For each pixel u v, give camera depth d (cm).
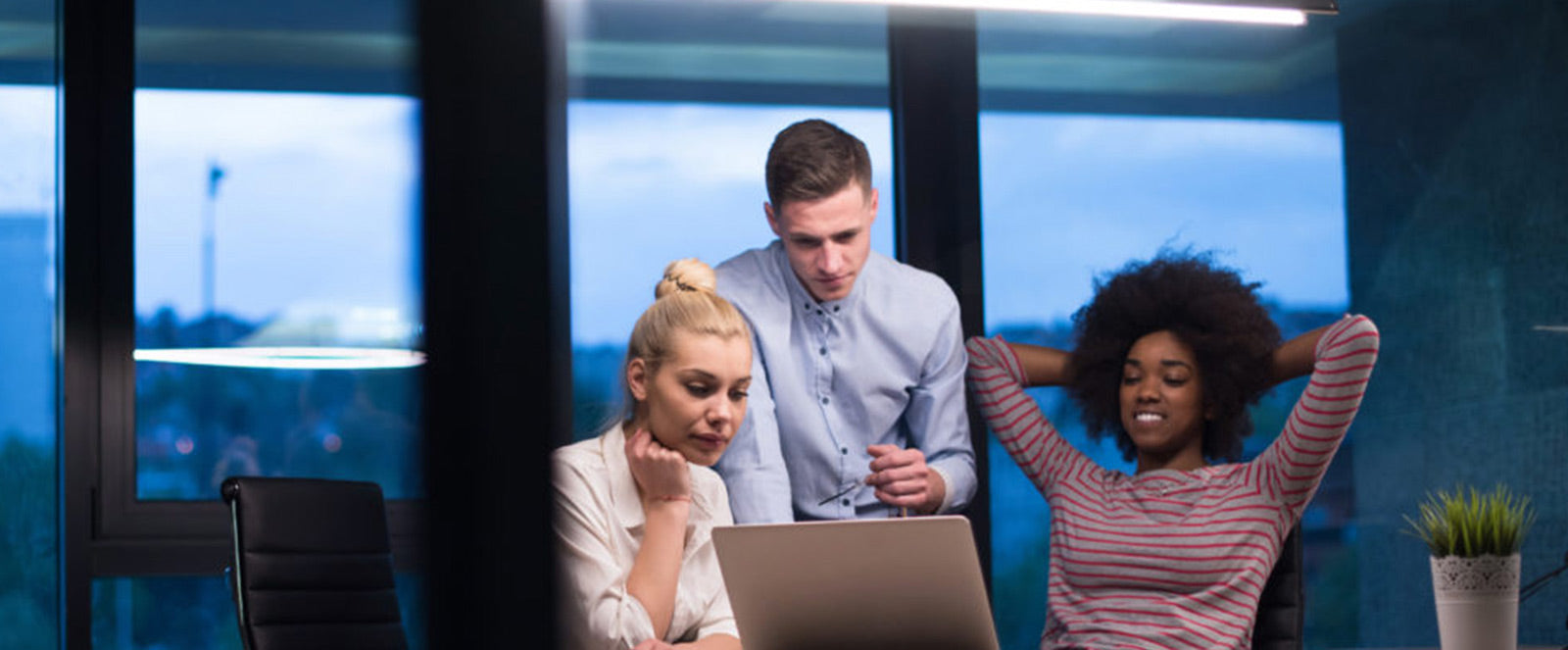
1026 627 382
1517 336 426
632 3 388
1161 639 261
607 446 255
